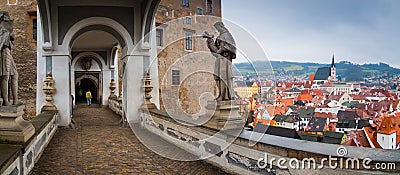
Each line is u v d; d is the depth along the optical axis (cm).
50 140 839
